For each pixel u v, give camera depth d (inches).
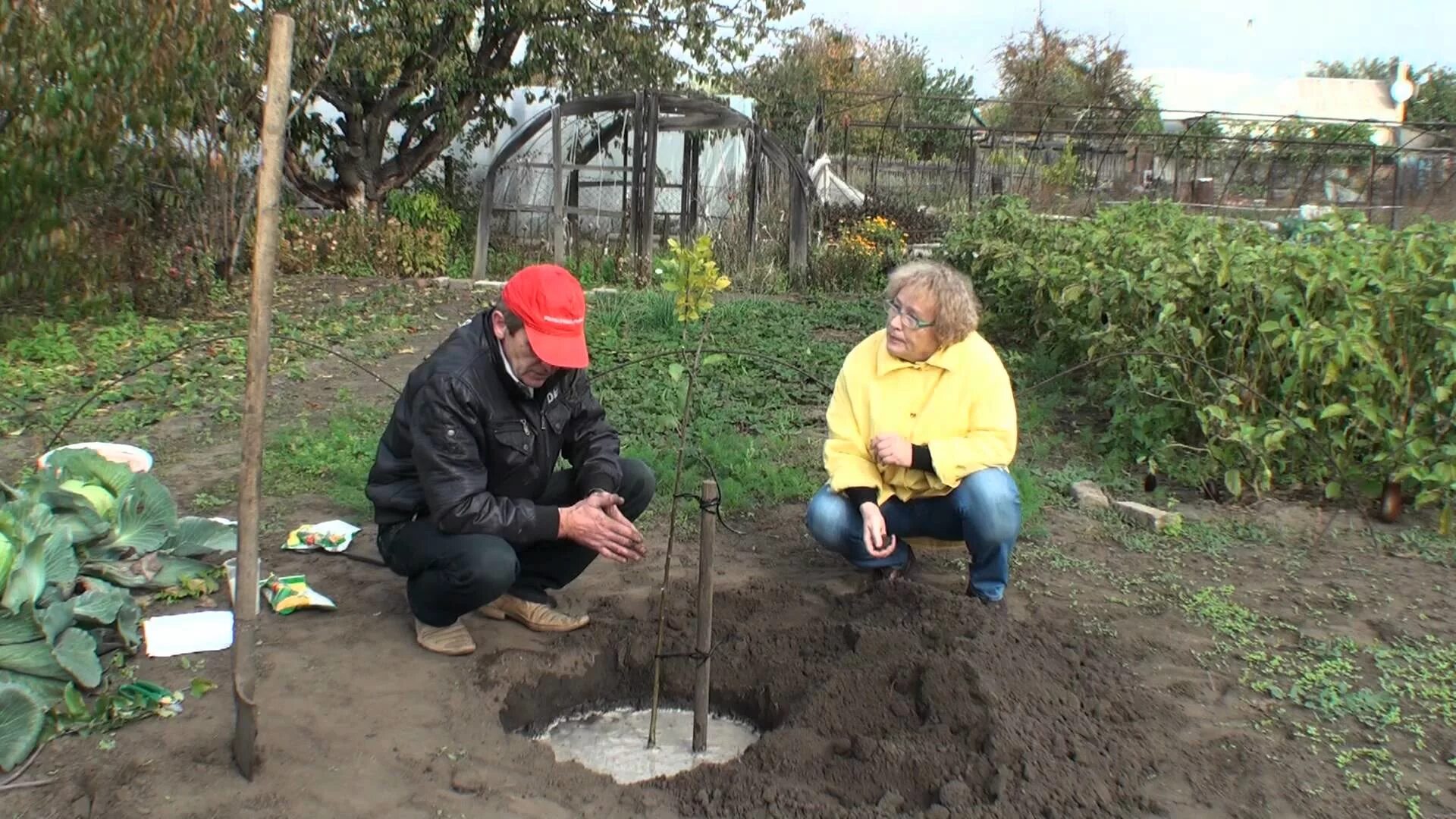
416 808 122.3
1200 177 989.2
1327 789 130.4
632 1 661.9
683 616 174.2
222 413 291.6
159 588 171.5
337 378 350.0
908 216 739.4
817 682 154.3
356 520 212.1
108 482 170.9
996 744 131.2
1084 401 299.6
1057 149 927.0
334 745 133.0
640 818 125.3
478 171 737.0
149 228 454.6
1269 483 227.3
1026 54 1291.8
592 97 593.9
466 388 143.8
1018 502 169.0
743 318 472.4
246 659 122.6
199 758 127.8
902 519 178.1
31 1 361.4
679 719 161.6
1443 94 1556.3
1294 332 222.7
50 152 374.0
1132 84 1301.7
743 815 125.7
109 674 144.8
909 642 153.6
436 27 633.6
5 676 132.3
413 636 163.0
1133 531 215.5
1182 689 152.9
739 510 225.6
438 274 635.5
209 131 466.3
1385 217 871.1
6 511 140.9
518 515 145.6
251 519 120.8
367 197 679.1
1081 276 311.7
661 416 287.1
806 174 616.4
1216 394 239.5
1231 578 192.9
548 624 167.6
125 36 389.1
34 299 438.9
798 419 295.4
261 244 114.4
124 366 350.9
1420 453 216.5
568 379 159.0
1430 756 137.6
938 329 165.6
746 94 960.9
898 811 126.0
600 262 611.8
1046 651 154.8
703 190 685.3
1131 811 124.6
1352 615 177.6
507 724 152.2
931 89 1274.6
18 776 123.0
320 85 629.9
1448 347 213.3
